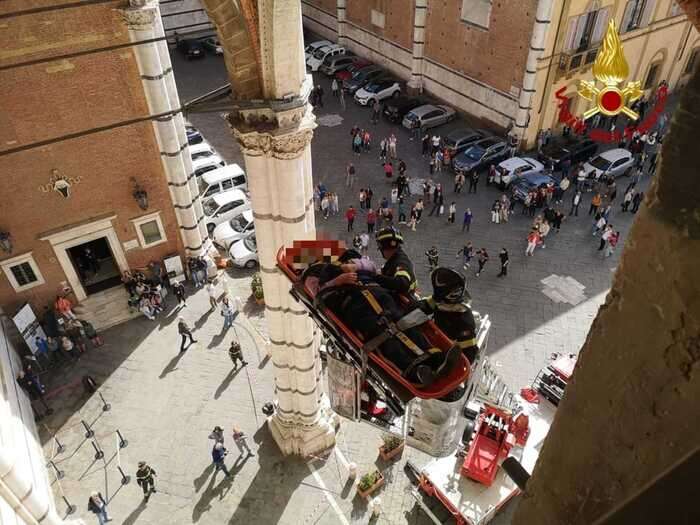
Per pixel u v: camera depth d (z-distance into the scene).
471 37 32.47
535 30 28.44
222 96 11.30
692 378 1.90
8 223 19.53
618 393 2.26
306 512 16.89
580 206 28.42
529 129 31.84
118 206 21.39
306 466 17.94
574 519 2.67
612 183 27.72
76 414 19.72
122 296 23.28
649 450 2.14
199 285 24.38
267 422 19.02
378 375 6.62
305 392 16.36
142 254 23.06
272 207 12.23
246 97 10.87
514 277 24.62
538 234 25.34
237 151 32.97
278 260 8.56
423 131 34.28
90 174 20.17
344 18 41.81
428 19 34.75
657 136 31.23
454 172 31.12
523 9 28.83
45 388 20.52
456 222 27.67
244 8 9.62
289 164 11.53
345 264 7.30
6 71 17.14
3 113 17.72
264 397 20.11
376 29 39.34
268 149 11.36
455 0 32.34
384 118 35.91
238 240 25.84
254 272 25.39
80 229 20.94
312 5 44.47
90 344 21.97
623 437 2.27
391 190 29.86
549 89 30.95
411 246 26.30
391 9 37.22
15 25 16.64
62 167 19.52
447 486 15.51
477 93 33.69
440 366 6.21
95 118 19.30
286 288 13.67
